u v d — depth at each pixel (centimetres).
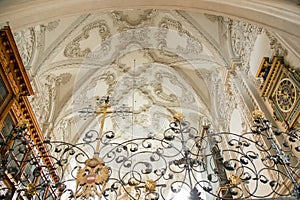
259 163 492
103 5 376
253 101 539
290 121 409
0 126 426
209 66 792
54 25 698
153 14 802
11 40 415
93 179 271
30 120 512
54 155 758
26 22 337
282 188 400
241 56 635
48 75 743
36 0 340
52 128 763
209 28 739
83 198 262
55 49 716
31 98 649
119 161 285
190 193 237
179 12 755
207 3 368
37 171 289
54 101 796
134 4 384
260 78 517
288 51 424
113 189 264
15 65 448
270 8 329
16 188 408
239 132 598
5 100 441
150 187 256
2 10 321
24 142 302
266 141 456
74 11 366
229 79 654
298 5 316
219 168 350
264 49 509
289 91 412
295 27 309
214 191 662
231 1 354
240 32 630
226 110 693
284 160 271
